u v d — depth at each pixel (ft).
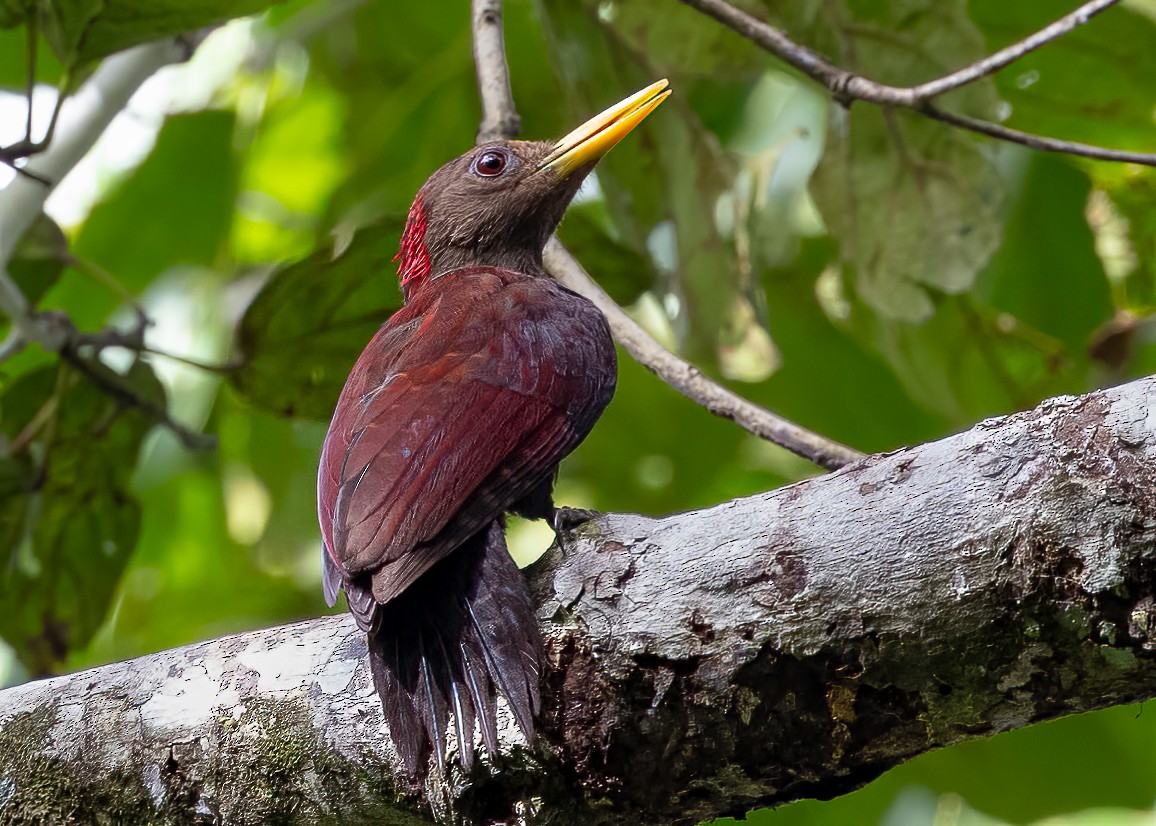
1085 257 43.50
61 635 38.88
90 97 35.32
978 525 18.04
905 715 18.85
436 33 44.70
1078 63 39.86
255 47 45.03
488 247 33.37
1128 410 17.62
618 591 19.79
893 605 18.39
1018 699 18.30
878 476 19.12
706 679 19.21
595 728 19.62
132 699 22.25
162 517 47.50
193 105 45.19
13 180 34.47
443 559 21.20
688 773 19.71
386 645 20.58
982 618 17.99
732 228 38.37
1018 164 42.96
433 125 44.11
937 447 18.97
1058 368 41.68
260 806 21.49
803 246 45.37
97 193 46.75
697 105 43.37
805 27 37.22
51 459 37.24
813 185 37.47
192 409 45.62
